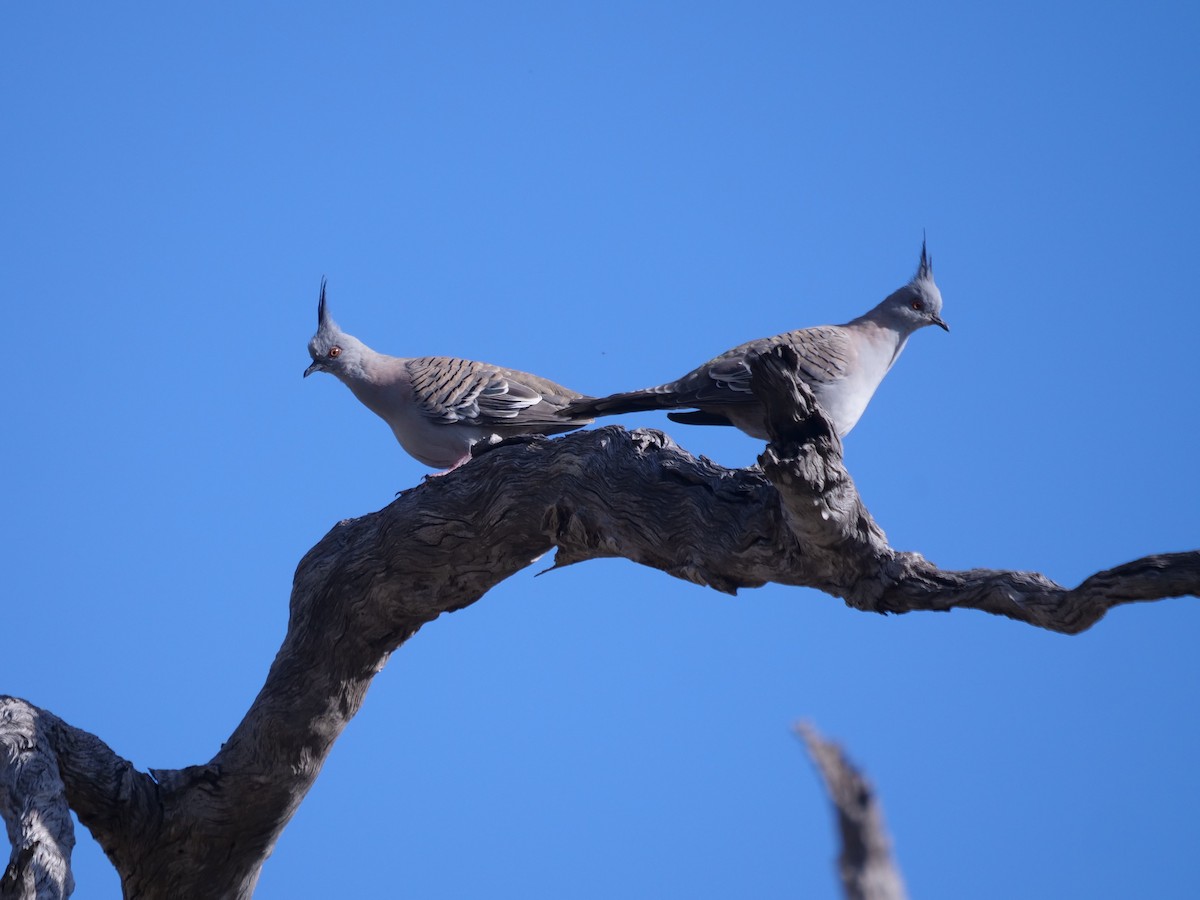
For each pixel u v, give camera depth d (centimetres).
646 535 1032
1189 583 748
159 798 1211
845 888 303
